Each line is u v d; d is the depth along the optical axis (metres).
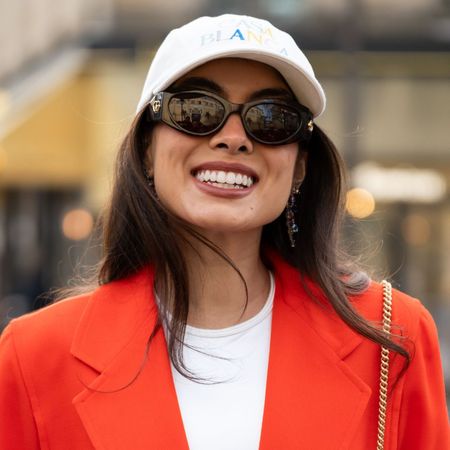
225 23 1.97
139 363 2.02
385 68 9.06
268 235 2.28
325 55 8.86
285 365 2.03
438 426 2.14
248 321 2.11
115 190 2.20
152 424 1.93
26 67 9.50
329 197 2.25
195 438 1.92
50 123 8.91
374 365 2.08
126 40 9.27
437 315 9.21
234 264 2.09
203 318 2.10
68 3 9.48
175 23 9.30
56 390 2.04
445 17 8.96
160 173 2.04
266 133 1.97
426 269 9.34
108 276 2.22
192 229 2.05
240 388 2.00
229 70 1.96
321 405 1.99
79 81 9.16
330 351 2.06
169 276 2.11
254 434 1.93
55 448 2.02
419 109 9.12
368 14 8.86
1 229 10.28
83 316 2.11
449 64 9.02
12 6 9.56
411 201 9.25
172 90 1.97
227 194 1.98
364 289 2.22
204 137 1.96
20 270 10.30
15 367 2.07
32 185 9.44
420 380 2.11
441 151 9.15
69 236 10.06
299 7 8.96
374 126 9.11
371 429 2.03
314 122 2.19
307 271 2.19
